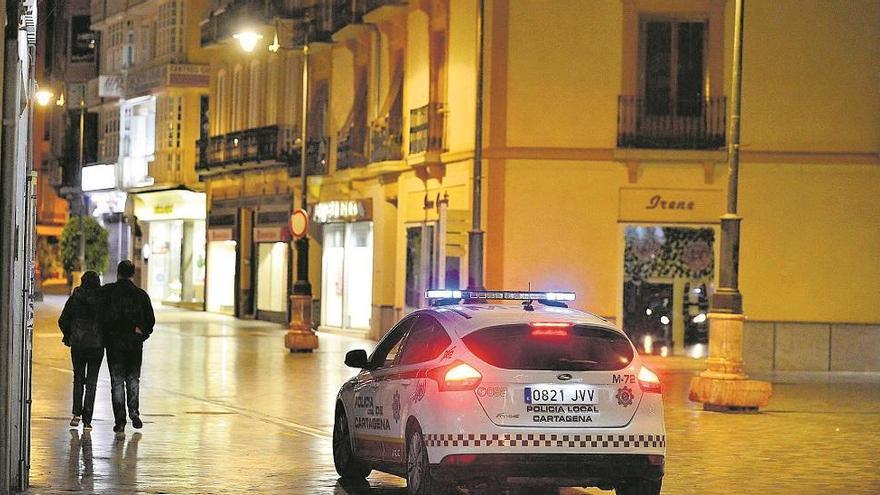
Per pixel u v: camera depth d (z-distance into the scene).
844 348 49.41
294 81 70.88
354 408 20.41
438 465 17.16
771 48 49.56
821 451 25.42
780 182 49.56
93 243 90.31
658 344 49.84
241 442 25.03
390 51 59.19
